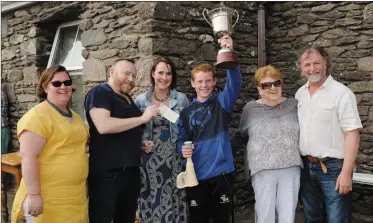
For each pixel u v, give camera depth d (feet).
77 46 16.08
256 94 14.20
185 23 12.05
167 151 8.57
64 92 7.16
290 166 8.05
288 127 8.13
